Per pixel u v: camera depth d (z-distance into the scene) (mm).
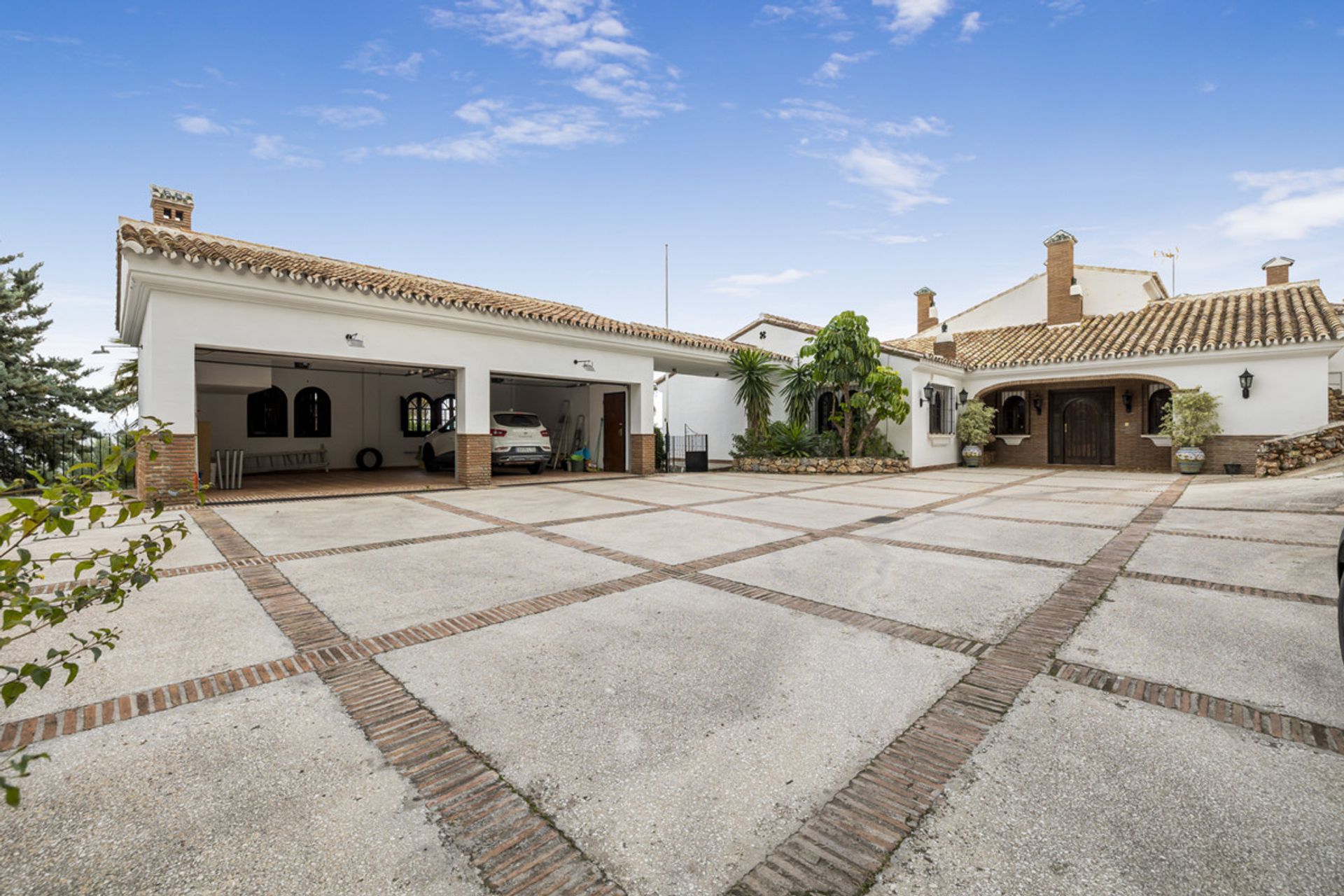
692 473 16156
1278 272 17953
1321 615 3914
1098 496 10180
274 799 2070
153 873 1713
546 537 6801
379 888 1667
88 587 1556
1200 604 4203
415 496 10523
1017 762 2311
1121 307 19328
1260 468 11961
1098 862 1767
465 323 11531
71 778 2186
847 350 15141
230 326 9094
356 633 3734
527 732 2547
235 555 5816
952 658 3344
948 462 18016
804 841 1879
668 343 15109
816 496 10750
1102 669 3168
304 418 16172
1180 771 2234
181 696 2867
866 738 2500
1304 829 1897
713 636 3703
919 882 1700
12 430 14719
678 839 1889
